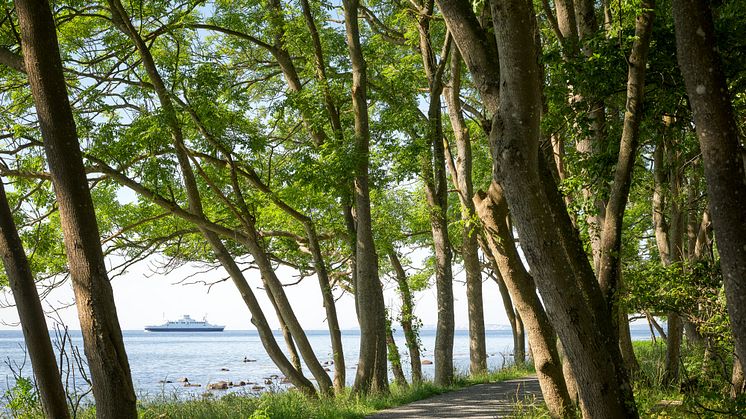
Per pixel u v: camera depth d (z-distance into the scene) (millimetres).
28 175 17828
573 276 8148
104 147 17859
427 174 23469
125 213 22953
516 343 34906
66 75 19734
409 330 27016
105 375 8328
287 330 23188
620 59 11773
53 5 17906
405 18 23375
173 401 17000
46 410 9922
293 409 15016
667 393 14352
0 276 21156
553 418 10719
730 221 6934
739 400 8883
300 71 25016
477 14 9656
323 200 23047
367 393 19188
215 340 184000
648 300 11328
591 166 12781
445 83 25078
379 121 23266
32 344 9867
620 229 10773
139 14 19375
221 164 20375
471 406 16047
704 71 7074
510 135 7961
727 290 6965
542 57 12664
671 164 16141
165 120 17656
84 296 8414
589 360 8180
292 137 26781
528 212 7992
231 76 23359
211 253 24828
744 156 7844
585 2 16281
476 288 27984
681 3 7137
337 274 28250
